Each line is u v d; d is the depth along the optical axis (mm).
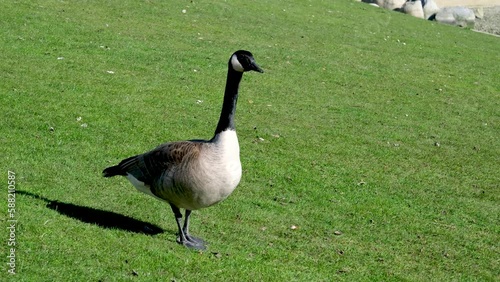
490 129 17703
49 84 15133
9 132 12164
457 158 15047
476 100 20375
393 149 14930
